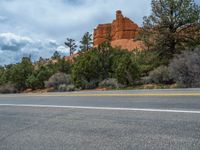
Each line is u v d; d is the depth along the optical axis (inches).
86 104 412.5
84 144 205.3
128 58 1021.8
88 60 1120.2
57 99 525.7
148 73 1098.7
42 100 530.0
